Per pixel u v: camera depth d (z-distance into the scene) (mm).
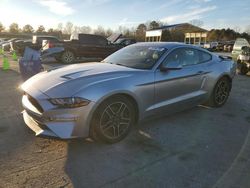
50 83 3477
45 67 12047
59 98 3158
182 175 2902
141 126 4270
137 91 3689
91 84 3322
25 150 3357
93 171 2939
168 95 4203
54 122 3172
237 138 3924
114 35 18906
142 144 3631
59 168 2975
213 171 2994
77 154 3303
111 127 3535
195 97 4730
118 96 3514
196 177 2871
